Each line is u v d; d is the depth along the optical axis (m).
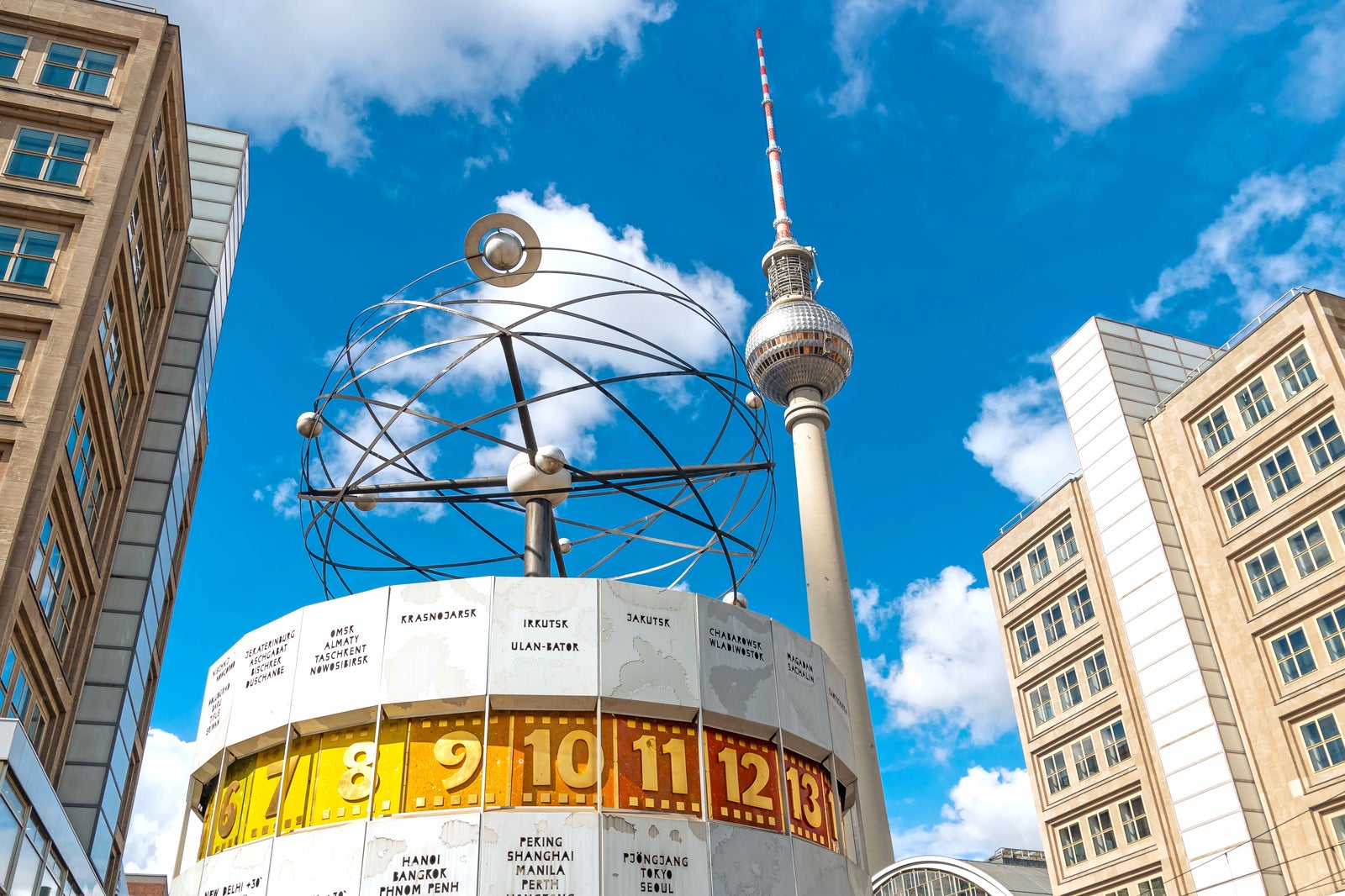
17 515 37.91
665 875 18.95
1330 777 46.62
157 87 49.78
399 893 18.33
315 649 21.53
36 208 43.97
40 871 31.56
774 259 119.50
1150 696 56.09
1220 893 49.88
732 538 23.59
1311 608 48.81
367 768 19.98
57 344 41.56
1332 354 49.31
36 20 48.03
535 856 18.59
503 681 20.23
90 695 49.25
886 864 80.50
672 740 20.67
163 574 57.16
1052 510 68.38
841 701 24.94
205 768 22.36
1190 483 56.78
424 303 23.00
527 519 25.27
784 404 114.44
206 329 61.44
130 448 52.22
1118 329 65.31
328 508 24.42
